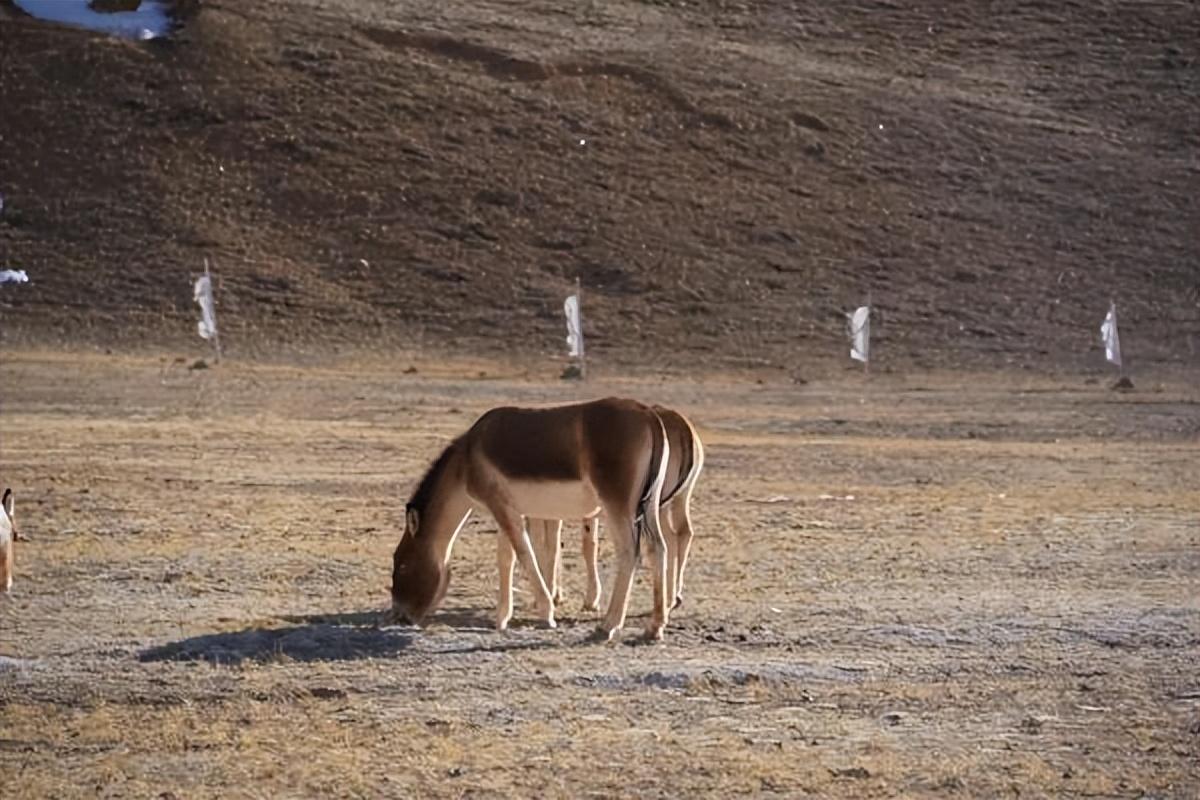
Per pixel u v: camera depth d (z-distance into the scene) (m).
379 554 68.69
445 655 48.94
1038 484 98.44
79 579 62.56
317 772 37.41
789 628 53.34
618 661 48.19
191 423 130.38
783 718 42.25
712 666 47.44
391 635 51.53
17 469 98.75
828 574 64.19
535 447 52.16
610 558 68.44
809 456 112.38
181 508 82.69
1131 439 129.50
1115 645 50.97
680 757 38.56
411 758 38.47
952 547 71.31
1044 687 45.53
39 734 40.84
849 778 37.12
